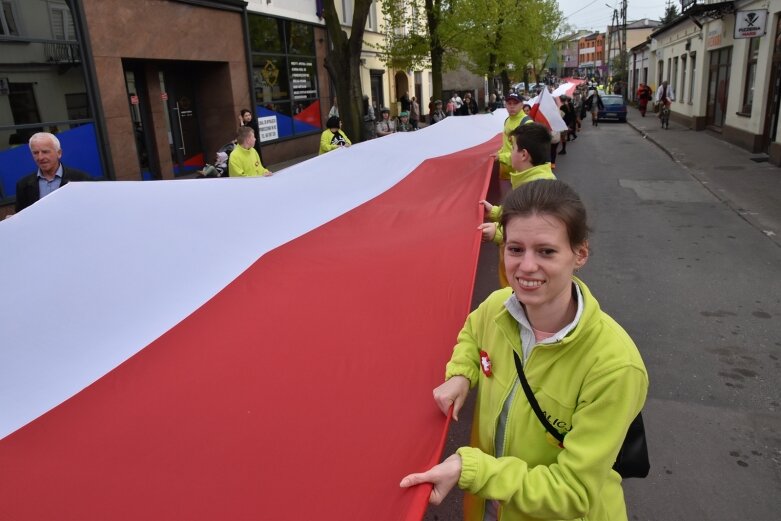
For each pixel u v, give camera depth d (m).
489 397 1.69
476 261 3.24
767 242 7.68
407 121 23.66
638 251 7.45
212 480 1.83
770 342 4.78
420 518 1.38
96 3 10.06
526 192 1.47
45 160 4.62
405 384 2.18
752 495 3.09
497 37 28.31
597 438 1.40
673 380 4.26
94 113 10.14
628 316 5.41
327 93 20.22
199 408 2.18
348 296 2.98
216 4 13.36
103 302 2.84
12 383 2.43
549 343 1.47
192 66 14.22
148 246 3.14
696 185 11.88
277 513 1.66
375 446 1.84
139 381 2.40
